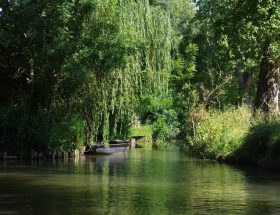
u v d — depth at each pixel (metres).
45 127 26.38
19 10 26.39
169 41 32.50
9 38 25.50
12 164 22.75
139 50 29.41
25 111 26.47
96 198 12.78
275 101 25.89
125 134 32.38
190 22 42.81
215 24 27.27
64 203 12.08
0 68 28.27
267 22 24.56
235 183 15.55
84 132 28.31
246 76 44.09
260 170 19.33
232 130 24.58
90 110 28.19
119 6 28.16
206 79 44.56
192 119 28.77
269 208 11.51
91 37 26.61
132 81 29.12
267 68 25.88
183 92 48.78
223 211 11.18
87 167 21.11
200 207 11.64
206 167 20.73
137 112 32.66
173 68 46.69
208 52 44.00
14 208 11.46
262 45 25.61
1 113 26.16
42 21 26.36
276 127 21.14
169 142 45.94
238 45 26.38
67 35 26.16
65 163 23.31
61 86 27.38
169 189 14.34
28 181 16.16
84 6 26.25
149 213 10.97
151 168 20.48
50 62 26.45
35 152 26.41
